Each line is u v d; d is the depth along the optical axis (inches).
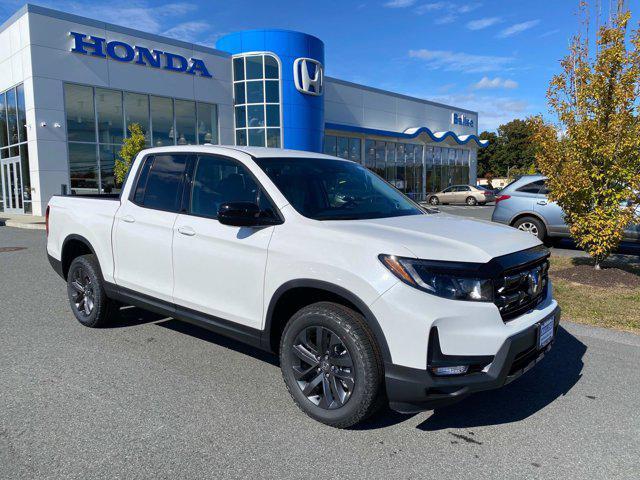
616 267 331.3
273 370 166.9
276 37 968.3
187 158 173.3
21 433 123.8
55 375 160.1
